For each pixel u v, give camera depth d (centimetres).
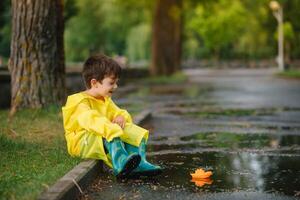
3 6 2423
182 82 3434
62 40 1097
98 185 586
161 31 3769
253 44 7044
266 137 971
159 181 604
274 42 6850
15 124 934
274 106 1675
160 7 3762
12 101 1072
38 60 1067
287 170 668
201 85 3105
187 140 930
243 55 8181
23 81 1066
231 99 1981
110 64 650
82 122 617
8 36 3300
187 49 7550
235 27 6662
